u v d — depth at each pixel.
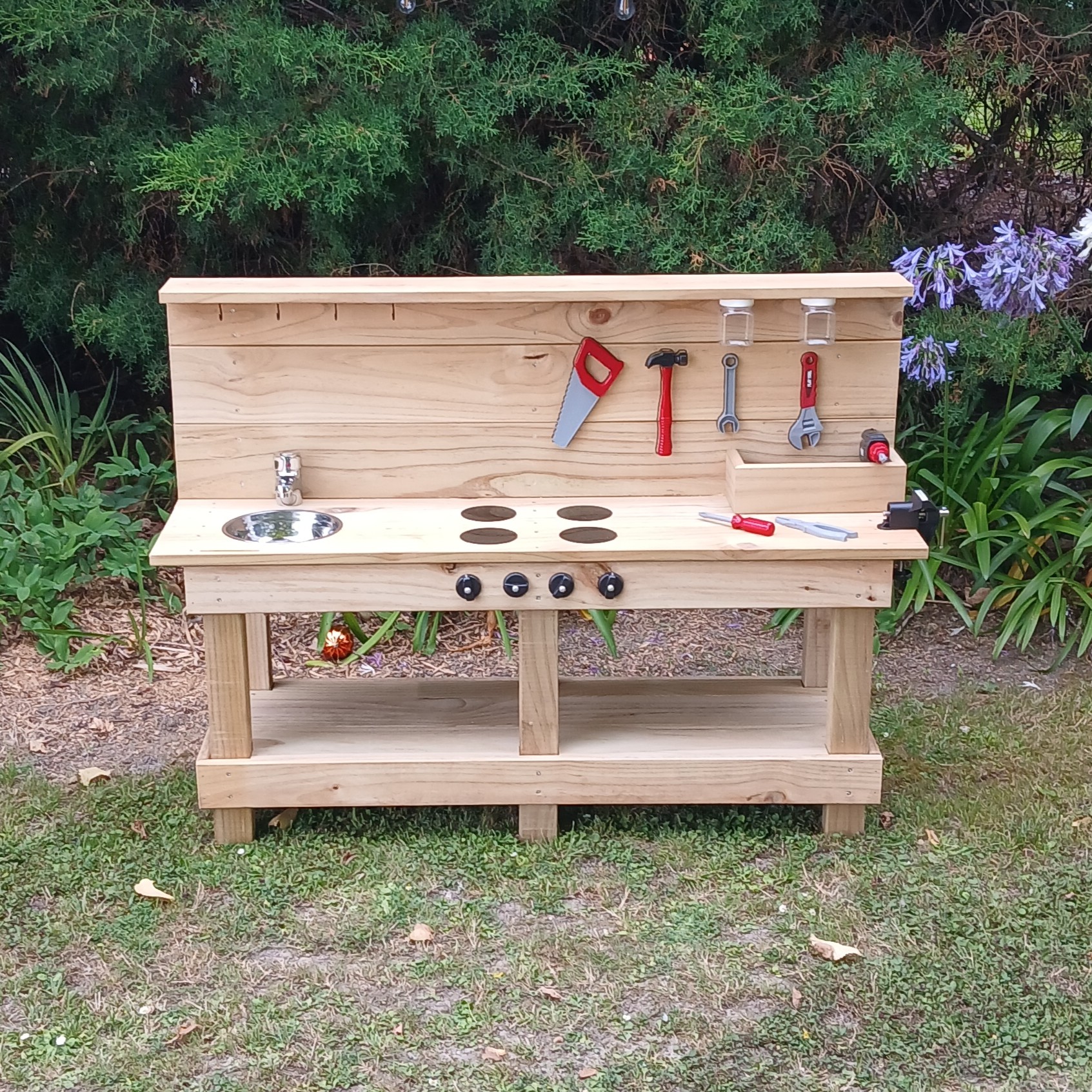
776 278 3.37
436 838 3.25
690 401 3.38
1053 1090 2.42
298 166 4.50
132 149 4.83
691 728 3.38
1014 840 3.23
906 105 4.55
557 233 4.85
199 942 2.84
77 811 3.37
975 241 5.14
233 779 3.17
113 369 5.84
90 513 4.66
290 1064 2.47
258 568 3.05
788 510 3.30
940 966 2.75
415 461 3.40
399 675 4.20
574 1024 2.58
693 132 4.56
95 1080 2.43
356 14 4.85
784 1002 2.65
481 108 4.56
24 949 2.81
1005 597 4.57
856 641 3.15
